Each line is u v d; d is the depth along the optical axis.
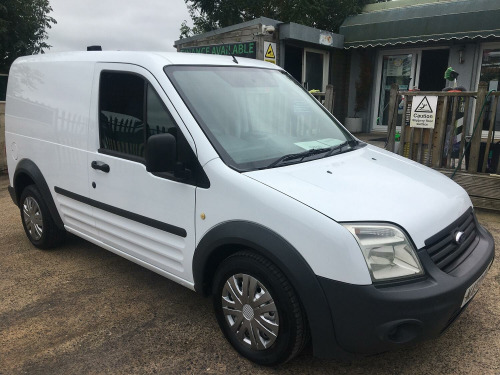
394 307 2.25
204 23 14.23
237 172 2.71
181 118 2.92
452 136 5.79
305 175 2.76
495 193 5.51
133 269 4.29
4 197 7.29
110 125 3.48
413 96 5.95
